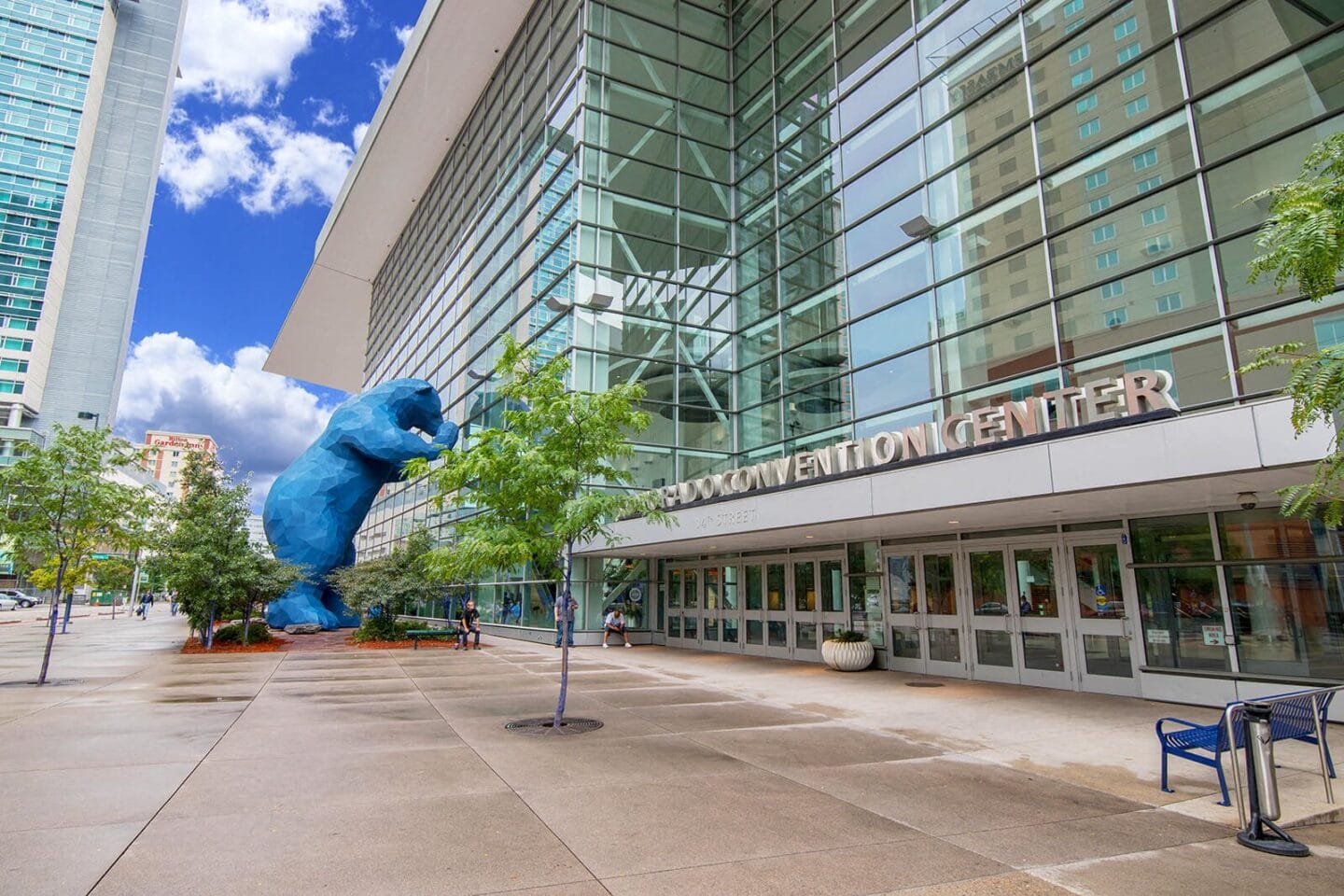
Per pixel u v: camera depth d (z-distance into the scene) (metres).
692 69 24.23
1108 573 11.93
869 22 19.27
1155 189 12.50
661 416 21.14
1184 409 11.69
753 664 16.41
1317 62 10.86
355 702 11.04
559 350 21.20
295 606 24.98
